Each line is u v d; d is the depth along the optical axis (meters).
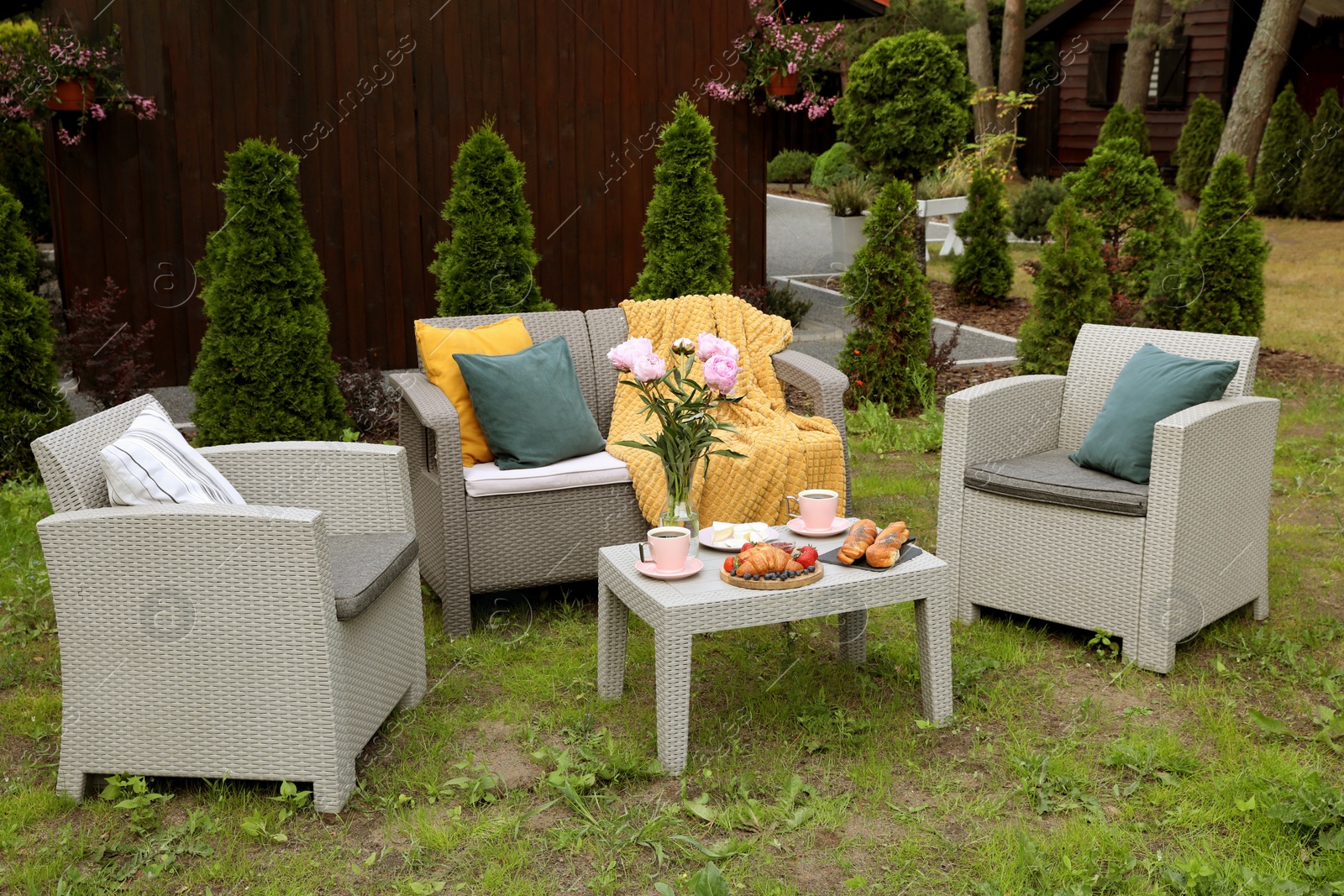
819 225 15.52
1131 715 3.08
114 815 2.67
